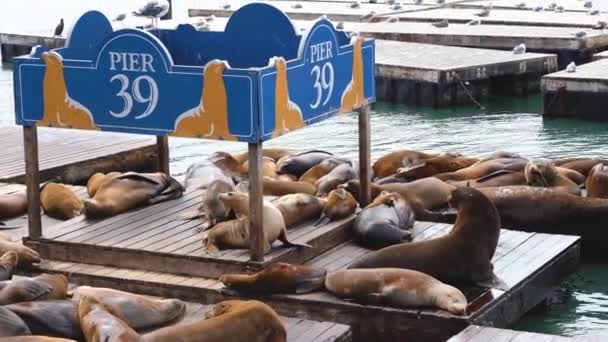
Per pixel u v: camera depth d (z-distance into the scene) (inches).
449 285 441.7
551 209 573.6
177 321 420.8
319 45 488.7
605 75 971.3
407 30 1314.0
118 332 358.9
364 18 1454.2
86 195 598.2
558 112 978.7
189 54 563.5
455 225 462.0
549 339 404.5
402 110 1053.2
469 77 1070.4
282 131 464.1
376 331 430.3
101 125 481.7
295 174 645.3
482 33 1261.1
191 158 839.7
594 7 1566.2
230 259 458.9
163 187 546.9
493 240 458.0
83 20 537.3
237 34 552.4
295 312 439.5
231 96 451.8
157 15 620.4
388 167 673.6
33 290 414.0
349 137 909.8
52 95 488.1
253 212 454.0
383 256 460.8
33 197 494.3
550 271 495.2
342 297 436.8
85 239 488.4
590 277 550.6
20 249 477.1
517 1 1642.5
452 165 653.3
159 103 469.1
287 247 475.5
